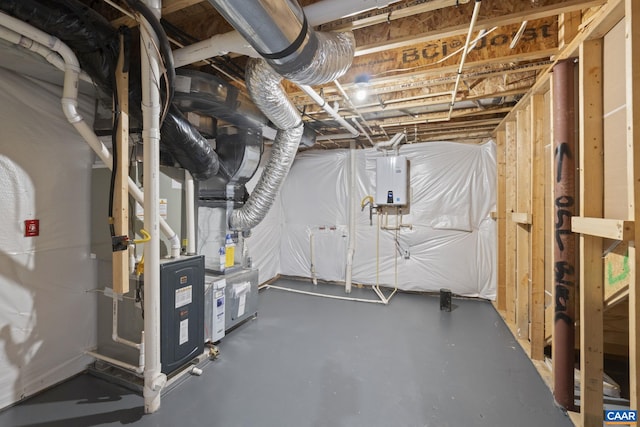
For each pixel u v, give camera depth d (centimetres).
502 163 374
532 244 254
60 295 220
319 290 463
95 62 175
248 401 201
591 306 170
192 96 221
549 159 245
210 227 318
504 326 329
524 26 179
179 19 205
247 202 336
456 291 430
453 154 430
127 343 211
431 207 438
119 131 176
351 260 459
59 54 168
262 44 132
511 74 259
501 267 376
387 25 188
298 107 331
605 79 163
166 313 215
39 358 208
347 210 489
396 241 458
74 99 171
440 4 151
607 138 162
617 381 223
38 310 208
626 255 153
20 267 199
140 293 208
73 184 228
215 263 314
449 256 431
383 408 196
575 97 191
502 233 376
